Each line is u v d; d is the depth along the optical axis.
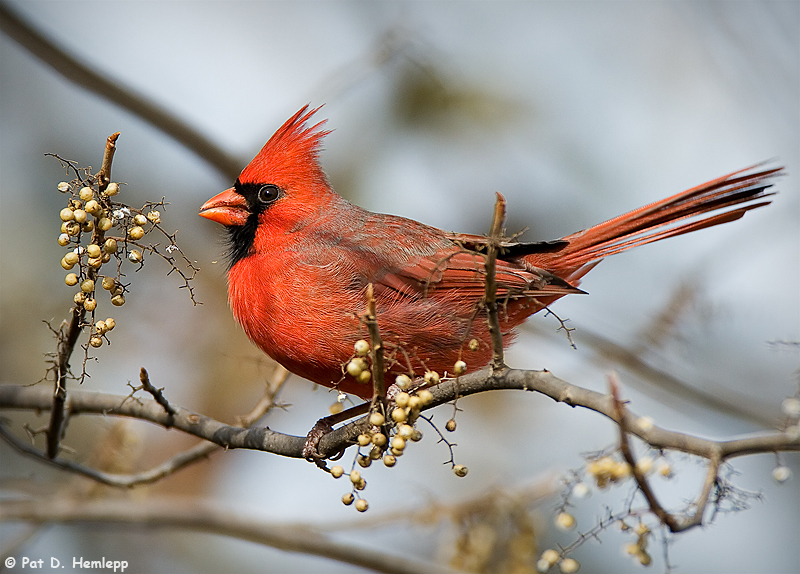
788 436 4.48
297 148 7.73
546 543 9.05
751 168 7.48
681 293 10.97
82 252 5.20
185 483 10.35
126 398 6.70
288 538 8.62
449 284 7.20
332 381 7.12
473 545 7.95
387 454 5.28
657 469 5.54
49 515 8.30
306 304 6.97
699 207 7.56
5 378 9.82
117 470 8.38
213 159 10.52
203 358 10.39
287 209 7.50
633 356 10.75
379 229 7.52
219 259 7.86
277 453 6.43
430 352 7.04
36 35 9.88
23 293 10.17
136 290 10.47
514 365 11.07
